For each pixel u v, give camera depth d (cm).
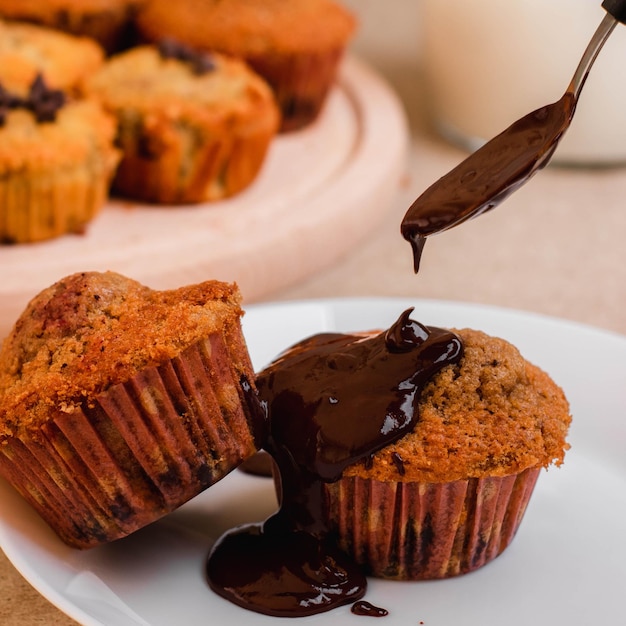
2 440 40
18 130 59
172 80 65
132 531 41
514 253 65
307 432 41
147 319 40
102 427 40
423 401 41
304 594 41
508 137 41
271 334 50
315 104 74
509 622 41
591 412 48
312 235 61
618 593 42
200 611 40
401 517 41
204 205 65
